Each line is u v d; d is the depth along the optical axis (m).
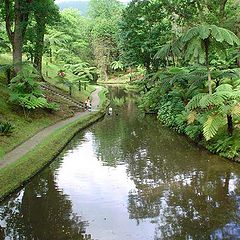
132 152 20.19
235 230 10.92
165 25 39.44
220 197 13.40
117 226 11.47
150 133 25.27
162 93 30.23
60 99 33.75
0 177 14.79
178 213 12.21
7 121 22.27
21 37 28.97
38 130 23.67
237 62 26.44
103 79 80.38
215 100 16.70
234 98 16.97
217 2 28.33
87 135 25.12
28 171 16.20
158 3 33.69
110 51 80.88
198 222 11.52
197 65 23.94
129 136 24.47
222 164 17.08
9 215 12.37
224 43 18.39
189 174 15.97
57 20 32.25
